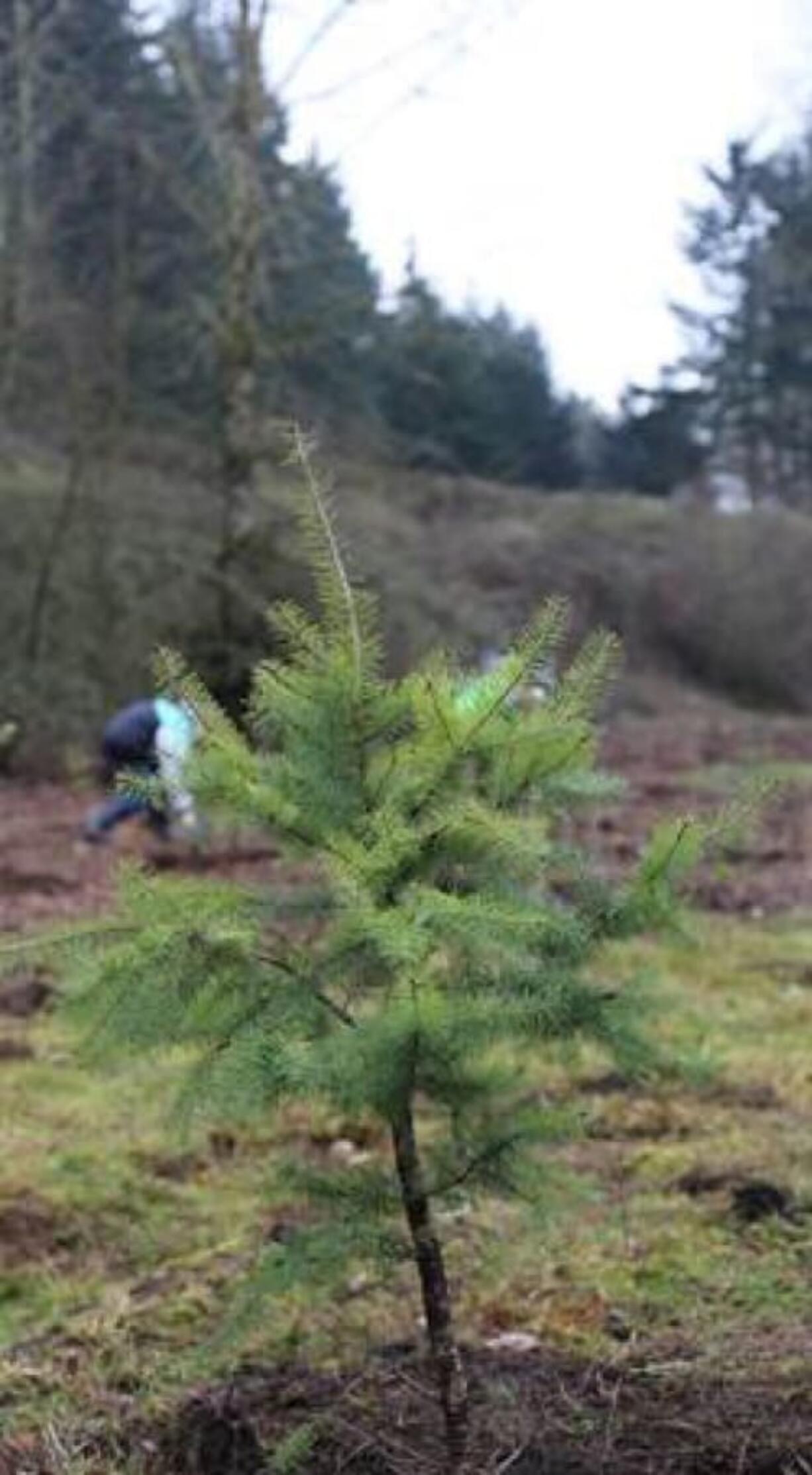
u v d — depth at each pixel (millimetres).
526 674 2863
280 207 18641
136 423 22625
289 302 19812
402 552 27688
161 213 20969
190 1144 5363
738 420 45125
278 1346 3863
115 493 21906
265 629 18469
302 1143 5461
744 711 33562
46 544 21844
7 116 19953
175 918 2846
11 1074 6371
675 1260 4445
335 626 2902
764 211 37688
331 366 21266
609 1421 3393
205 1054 3000
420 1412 3459
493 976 2871
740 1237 4629
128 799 3352
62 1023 3596
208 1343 3285
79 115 20234
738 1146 5406
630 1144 5469
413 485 29984
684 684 34500
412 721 2906
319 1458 3275
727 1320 4027
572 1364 3725
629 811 13781
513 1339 3900
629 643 34281
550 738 2916
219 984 2883
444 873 2857
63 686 20406
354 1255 2990
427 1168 3023
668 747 23797
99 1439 3512
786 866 11438
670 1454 3242
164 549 21500
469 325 25047
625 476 48250
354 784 2887
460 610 26438
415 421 28656
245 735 2980
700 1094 5980
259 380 19516
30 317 21016
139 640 20797
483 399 35594
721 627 35000
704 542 35719
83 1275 4535
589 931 2961
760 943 8844
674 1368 3680
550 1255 4383
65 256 21562
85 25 20219
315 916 2902
